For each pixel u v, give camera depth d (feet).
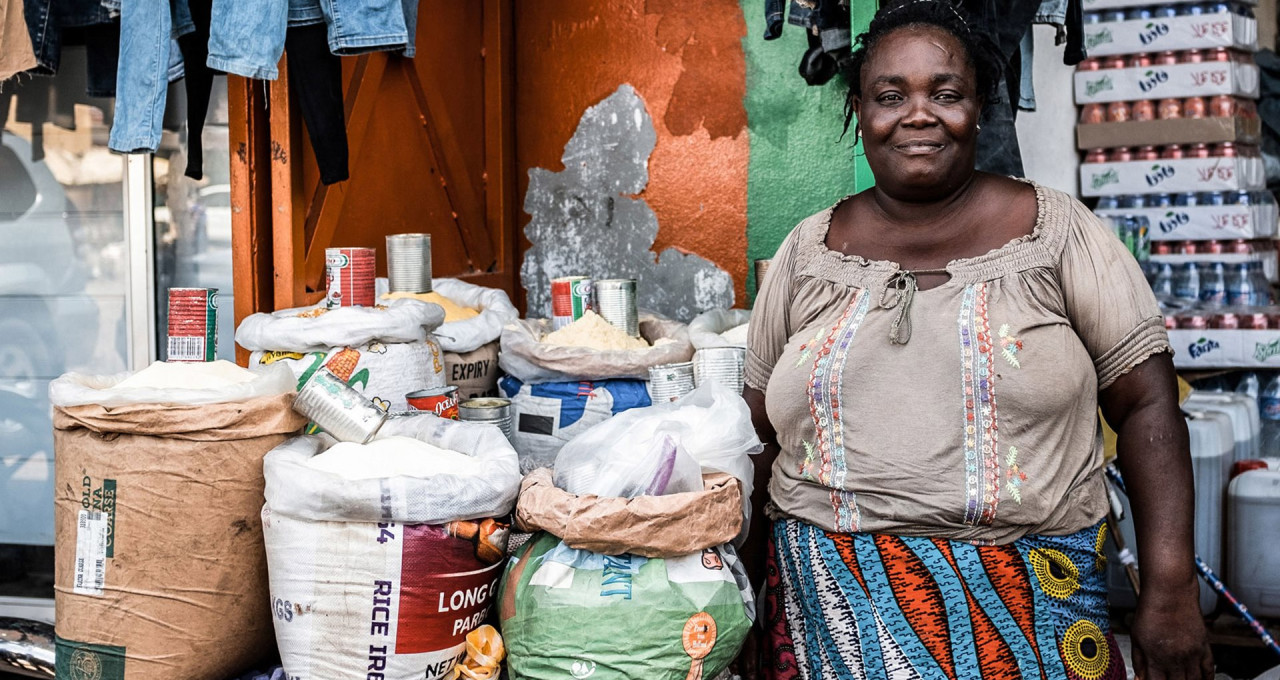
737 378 9.14
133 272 11.33
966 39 6.15
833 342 6.28
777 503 6.81
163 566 7.25
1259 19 18.34
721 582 6.86
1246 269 15.87
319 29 9.41
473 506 6.87
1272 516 11.02
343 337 8.55
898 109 6.07
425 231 12.53
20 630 9.84
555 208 14.15
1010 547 5.99
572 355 9.63
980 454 5.92
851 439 6.19
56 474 7.55
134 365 11.41
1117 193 16.26
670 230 13.75
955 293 6.11
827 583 6.35
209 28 9.31
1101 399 6.40
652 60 13.64
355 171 11.06
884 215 6.50
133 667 7.29
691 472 6.99
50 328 11.75
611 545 6.73
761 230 13.47
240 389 7.34
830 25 10.48
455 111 13.12
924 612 6.08
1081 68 16.29
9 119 11.63
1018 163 9.90
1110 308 6.04
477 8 13.64
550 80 14.02
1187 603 5.95
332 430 7.47
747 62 13.37
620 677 6.68
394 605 6.75
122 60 9.12
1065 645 6.05
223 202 11.26
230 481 7.29
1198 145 15.83
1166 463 6.01
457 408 9.18
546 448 9.75
